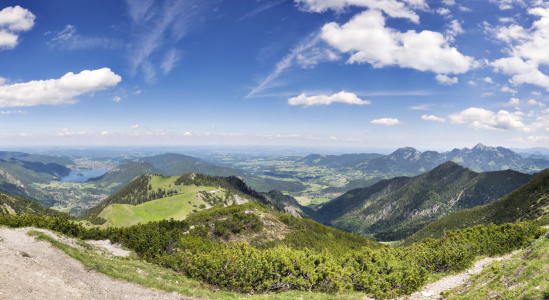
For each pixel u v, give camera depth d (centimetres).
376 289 2859
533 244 2639
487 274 2809
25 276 1867
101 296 1944
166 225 4781
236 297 2475
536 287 1772
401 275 3106
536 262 2128
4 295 1559
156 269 2948
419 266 3950
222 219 5728
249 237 5275
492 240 4734
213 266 2844
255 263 2997
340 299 2591
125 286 2220
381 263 3503
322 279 2961
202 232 4753
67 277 2070
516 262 2503
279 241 5403
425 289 3155
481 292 2275
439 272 3912
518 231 4791
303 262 3148
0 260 1964
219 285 2767
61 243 2673
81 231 3728
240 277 2788
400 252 4719
